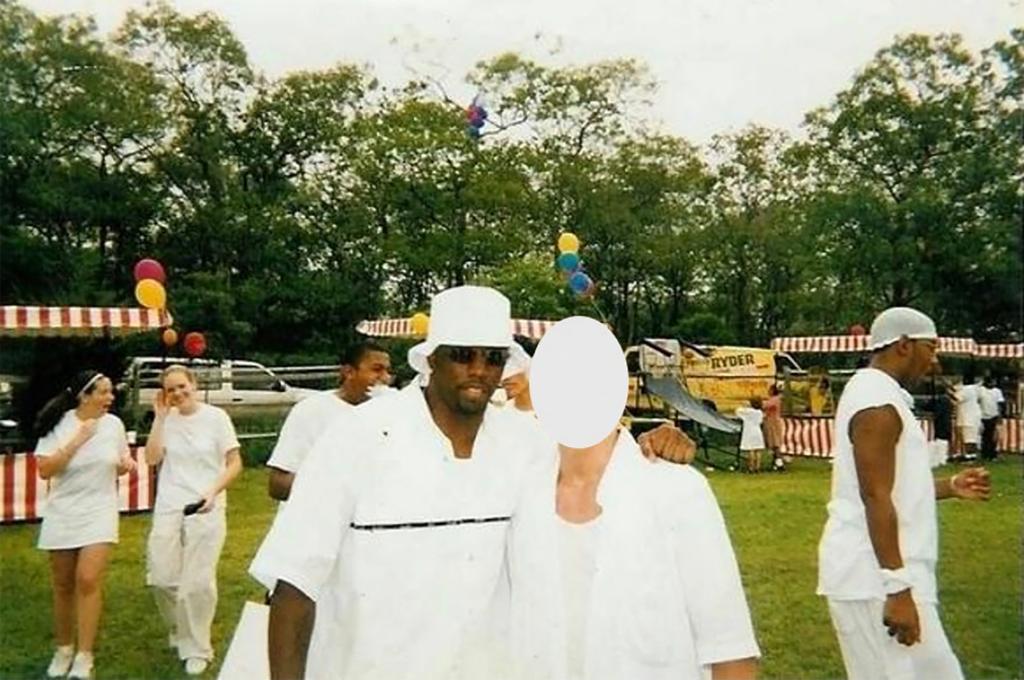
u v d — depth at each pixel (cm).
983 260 3048
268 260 3098
